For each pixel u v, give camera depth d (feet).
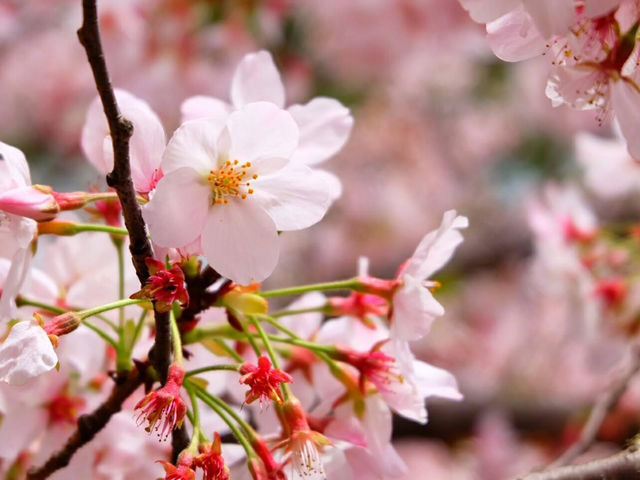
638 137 1.23
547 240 2.09
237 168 1.25
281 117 1.24
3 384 1.39
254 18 2.46
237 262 1.24
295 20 2.73
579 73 1.23
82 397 1.41
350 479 1.30
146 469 1.40
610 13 1.22
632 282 2.03
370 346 1.40
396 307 1.32
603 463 1.32
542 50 1.23
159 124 1.24
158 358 1.27
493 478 2.86
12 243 1.35
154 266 1.22
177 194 1.22
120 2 2.32
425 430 2.71
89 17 1.17
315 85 2.94
